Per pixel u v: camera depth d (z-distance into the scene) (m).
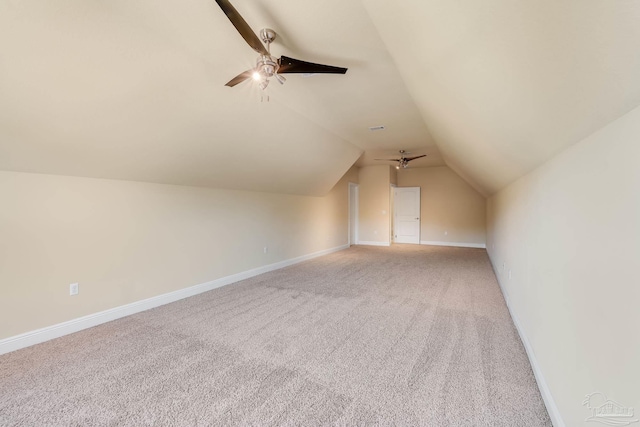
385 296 3.74
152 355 2.28
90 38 1.81
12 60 1.73
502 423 1.58
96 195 2.87
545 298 1.84
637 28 0.59
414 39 1.68
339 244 7.57
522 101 1.38
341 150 5.26
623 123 0.94
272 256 5.24
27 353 2.31
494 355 2.28
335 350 2.37
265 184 4.81
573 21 0.73
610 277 1.03
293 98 3.19
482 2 0.96
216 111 2.90
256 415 1.64
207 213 4.02
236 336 2.61
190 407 1.70
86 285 2.80
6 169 2.32
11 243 2.36
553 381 1.63
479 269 5.27
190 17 1.86
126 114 2.41
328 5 1.75
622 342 0.95
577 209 1.34
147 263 3.31
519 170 2.55
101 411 1.66
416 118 3.88
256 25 1.94
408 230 8.91
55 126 2.20
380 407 1.71
